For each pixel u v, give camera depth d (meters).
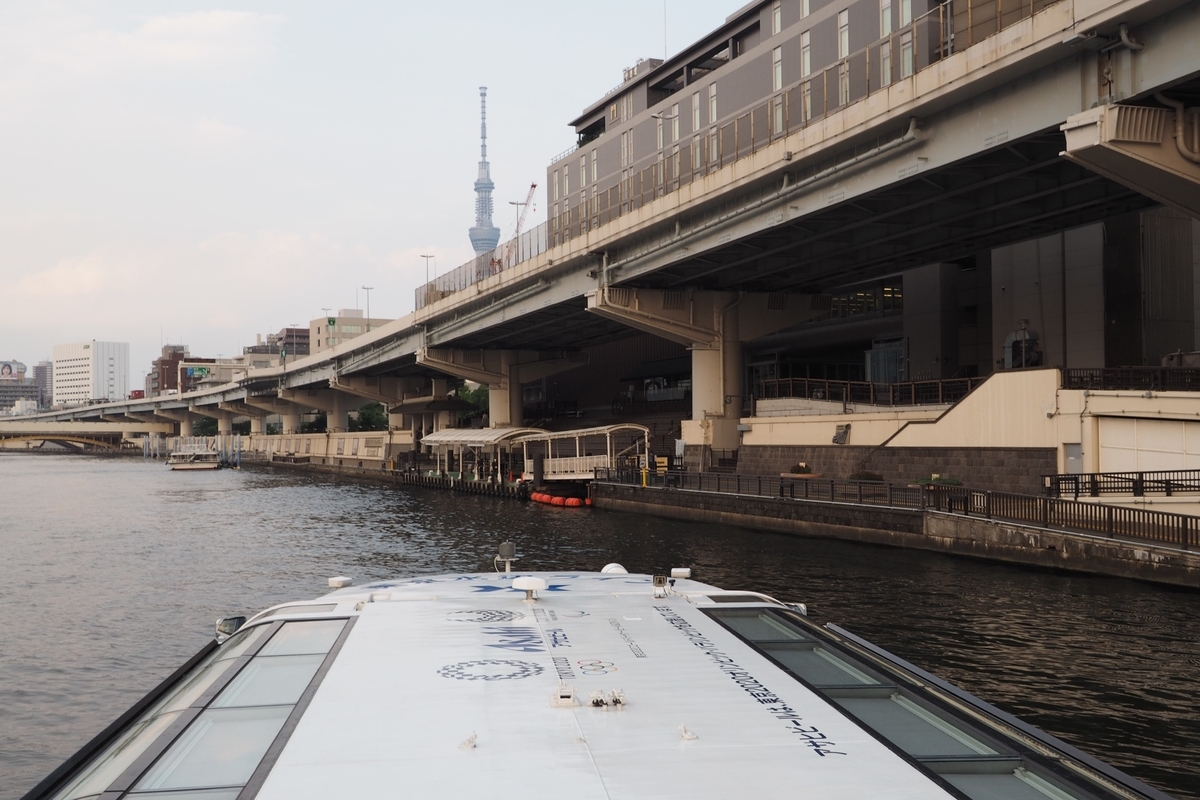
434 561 39.16
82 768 5.32
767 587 28.67
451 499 76.12
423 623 7.16
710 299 63.16
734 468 59.44
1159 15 27.11
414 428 124.69
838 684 5.85
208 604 30.11
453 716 5.09
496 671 5.91
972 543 33.75
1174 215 52.38
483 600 8.03
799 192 42.94
